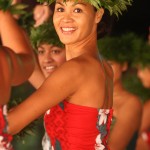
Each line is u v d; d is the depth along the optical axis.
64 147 5.66
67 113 5.61
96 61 5.73
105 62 5.96
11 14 5.56
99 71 5.68
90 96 5.59
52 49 7.63
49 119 5.72
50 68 7.64
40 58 7.66
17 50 5.38
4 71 5.07
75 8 5.72
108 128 5.85
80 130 5.61
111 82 5.92
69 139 5.63
